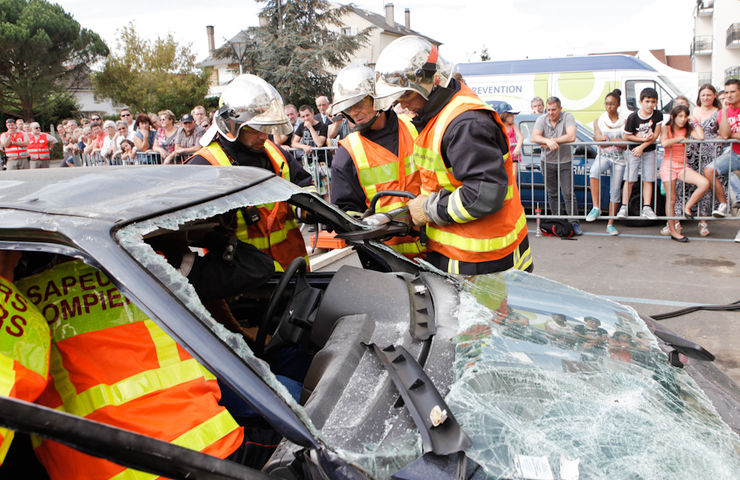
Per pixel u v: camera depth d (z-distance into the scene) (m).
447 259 2.76
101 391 1.34
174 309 1.21
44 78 36.44
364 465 1.21
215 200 1.62
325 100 8.65
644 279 5.08
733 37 39.97
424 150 2.69
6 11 35.81
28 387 1.21
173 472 1.03
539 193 7.23
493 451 1.26
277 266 2.78
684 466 1.28
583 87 9.03
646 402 1.48
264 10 30.12
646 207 6.68
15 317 1.28
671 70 8.98
